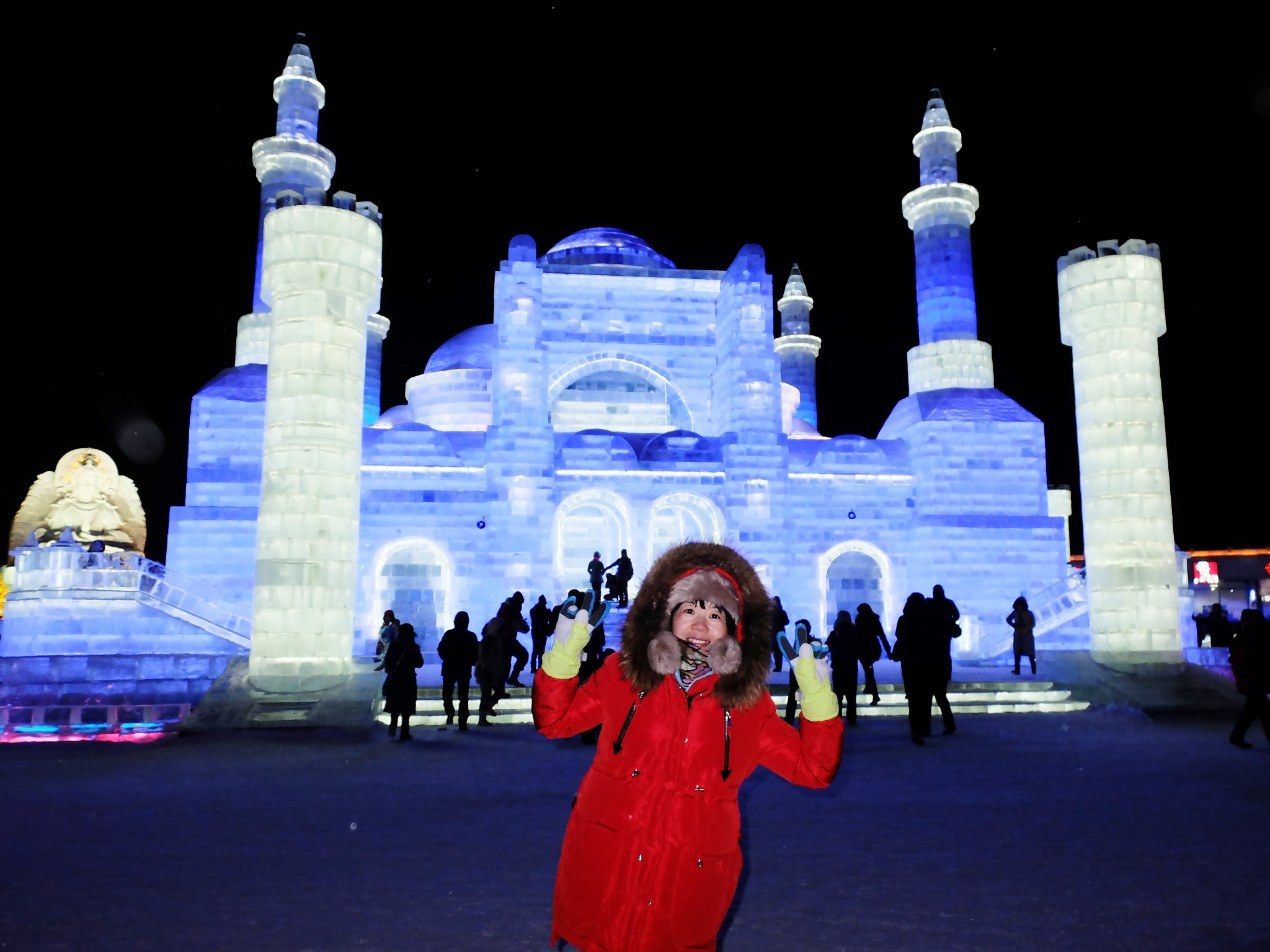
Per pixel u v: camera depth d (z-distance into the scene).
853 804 11.25
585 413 40.47
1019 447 35.81
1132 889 7.56
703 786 4.02
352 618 21.34
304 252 21.55
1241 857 8.61
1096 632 23.08
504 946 6.23
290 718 18.59
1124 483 22.95
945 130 37.94
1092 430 23.55
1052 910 7.00
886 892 7.49
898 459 36.56
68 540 29.11
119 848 9.22
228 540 31.28
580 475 34.06
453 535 33.03
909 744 16.06
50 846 9.30
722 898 3.99
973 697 21.12
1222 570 56.31
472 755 15.53
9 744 17.23
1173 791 12.01
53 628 26.73
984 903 7.20
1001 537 34.62
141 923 6.75
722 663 4.06
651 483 34.28
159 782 13.41
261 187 34.41
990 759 14.66
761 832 9.79
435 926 6.65
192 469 32.38
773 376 35.12
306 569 20.59
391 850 9.09
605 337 40.66
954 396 36.72
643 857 3.94
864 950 6.15
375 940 6.35
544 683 4.25
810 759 4.18
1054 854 8.76
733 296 36.09
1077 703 21.34
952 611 17.48
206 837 9.74
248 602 30.92
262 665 20.17
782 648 4.34
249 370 34.59
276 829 10.16
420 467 33.75
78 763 15.11
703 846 3.97
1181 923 6.68
